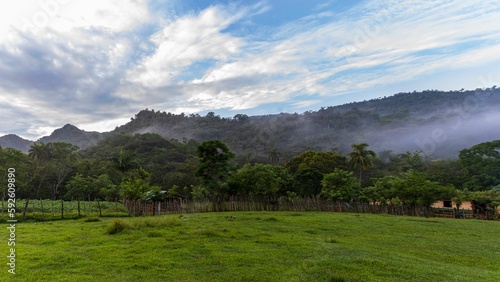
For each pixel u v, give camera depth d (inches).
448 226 814.5
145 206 1160.8
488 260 442.3
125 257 404.5
